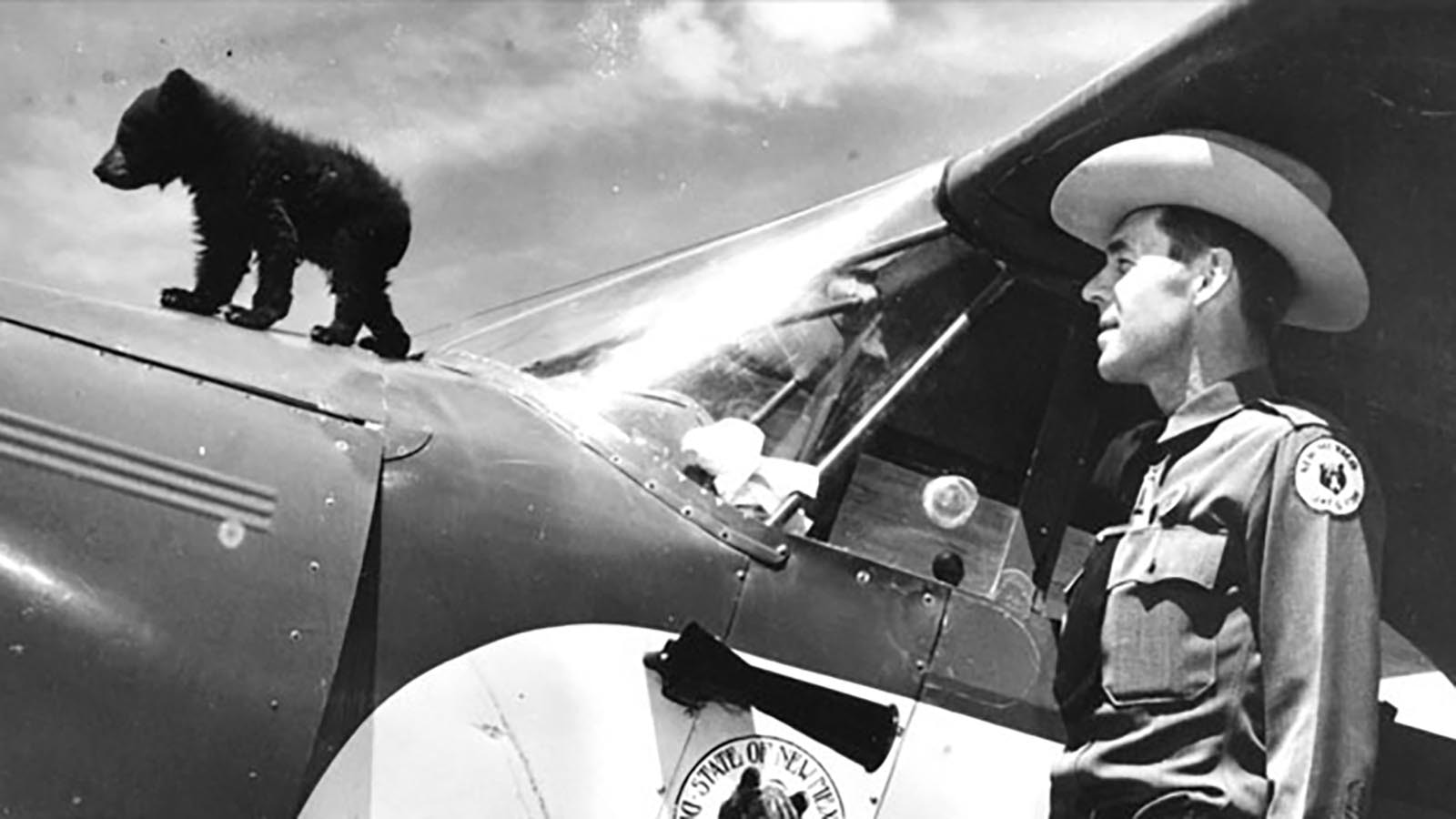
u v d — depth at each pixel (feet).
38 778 10.72
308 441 11.76
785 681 12.21
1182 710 12.62
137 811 10.79
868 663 12.51
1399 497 15.29
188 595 11.10
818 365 13.44
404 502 11.85
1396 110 13.41
